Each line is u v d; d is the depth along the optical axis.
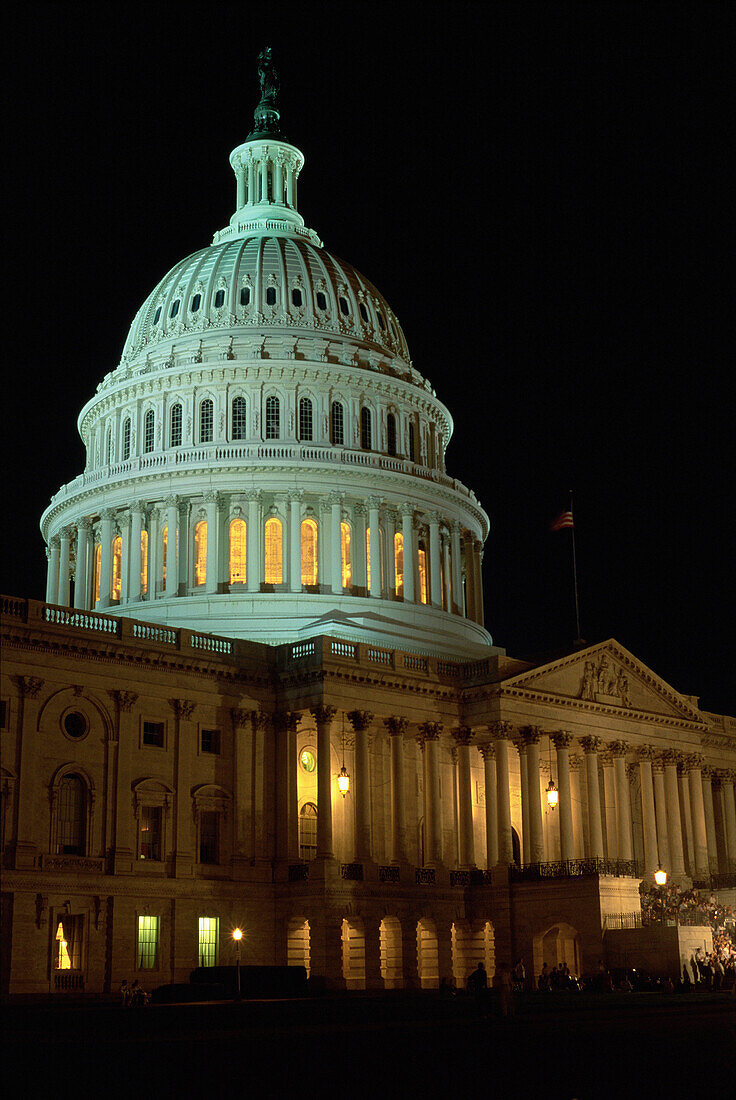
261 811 75.88
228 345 104.19
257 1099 27.25
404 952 76.88
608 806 91.75
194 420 102.69
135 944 68.56
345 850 78.81
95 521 104.69
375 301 114.12
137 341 110.75
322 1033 43.59
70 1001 62.59
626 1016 51.38
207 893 71.88
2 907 63.94
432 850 81.00
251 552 97.56
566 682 88.81
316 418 103.25
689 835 96.31
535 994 67.12
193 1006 51.91
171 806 71.75
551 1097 27.28
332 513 100.00
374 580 100.69
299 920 74.25
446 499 107.75
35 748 66.44
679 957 72.31
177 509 99.25
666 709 96.94
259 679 77.44
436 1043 39.06
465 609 110.75
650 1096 27.16
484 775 86.12
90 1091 28.50
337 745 79.94
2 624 65.94
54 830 66.62
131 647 71.00
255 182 122.38
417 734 83.44
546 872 81.00
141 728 71.56
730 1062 33.19
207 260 111.56
